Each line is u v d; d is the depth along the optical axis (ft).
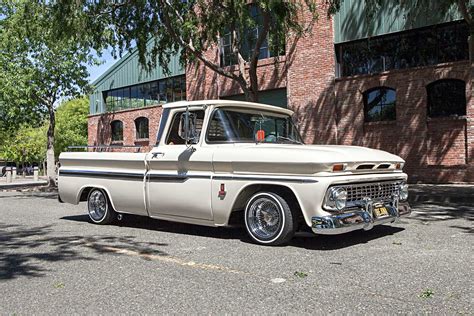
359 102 56.03
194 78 74.43
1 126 74.79
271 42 45.80
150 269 16.58
